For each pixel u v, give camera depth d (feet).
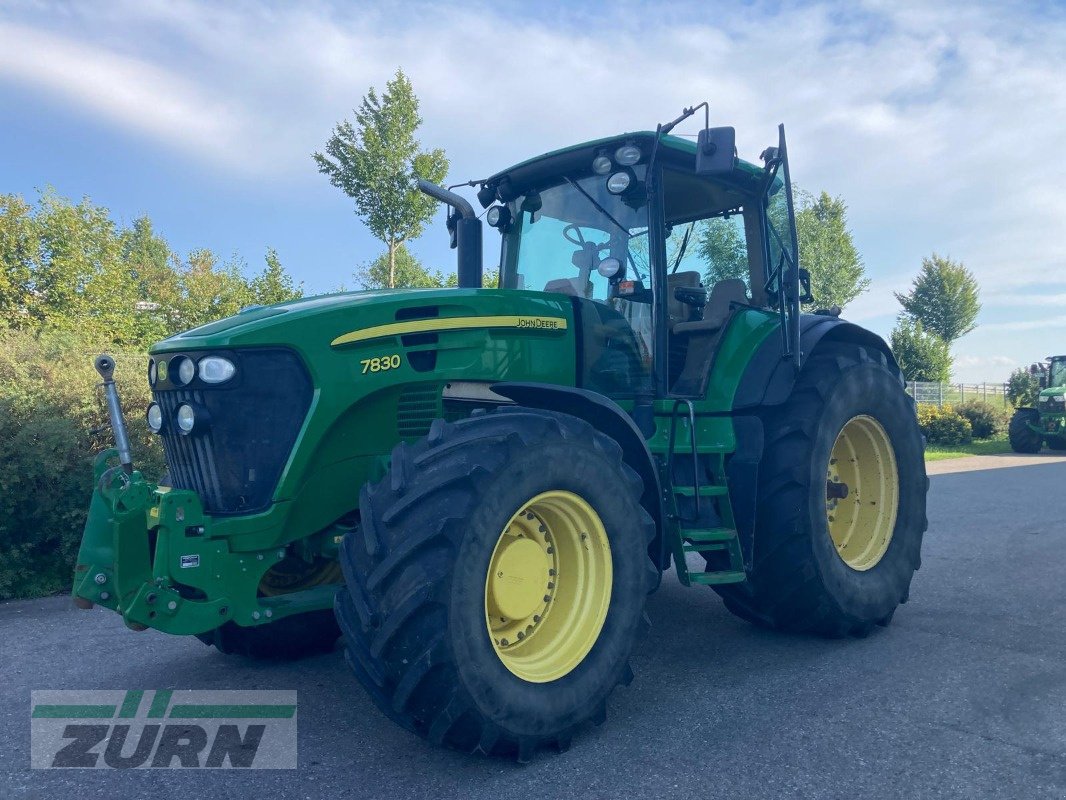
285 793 8.10
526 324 11.29
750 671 11.59
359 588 8.44
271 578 11.90
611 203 12.87
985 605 14.93
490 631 9.01
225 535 9.48
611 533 9.66
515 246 14.32
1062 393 56.59
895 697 10.37
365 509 8.63
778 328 13.55
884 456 14.11
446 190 14.87
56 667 12.26
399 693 8.10
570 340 11.82
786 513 12.34
